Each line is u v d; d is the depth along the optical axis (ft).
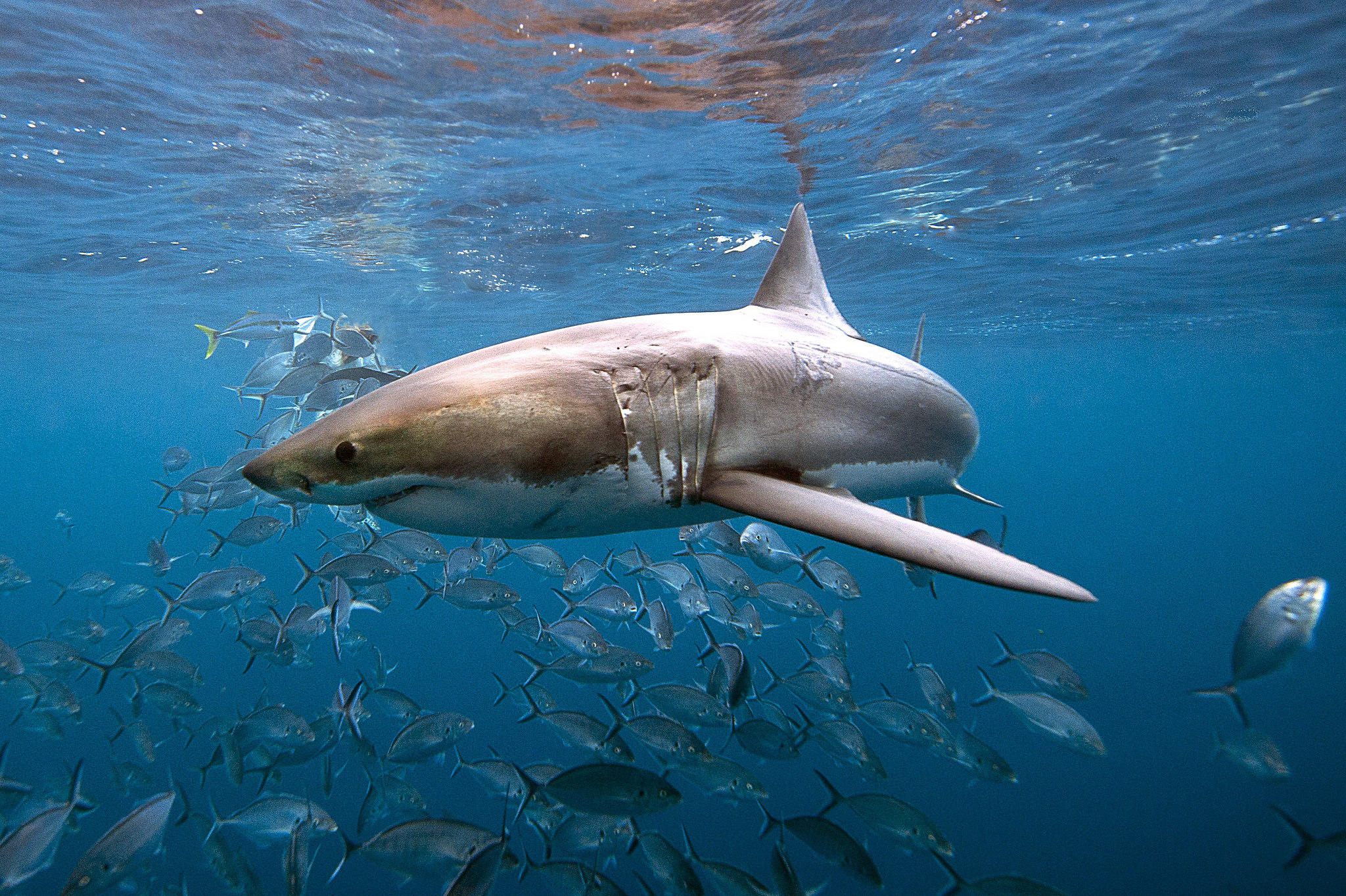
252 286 60.29
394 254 50.44
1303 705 57.93
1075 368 146.72
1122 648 73.00
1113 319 82.07
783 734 17.84
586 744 18.02
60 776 21.86
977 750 19.21
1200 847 37.55
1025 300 69.05
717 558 21.89
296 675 57.36
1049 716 19.33
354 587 21.40
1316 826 39.73
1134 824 40.01
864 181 36.58
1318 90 27.22
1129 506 302.25
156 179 35.45
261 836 17.75
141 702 22.81
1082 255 51.55
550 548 25.03
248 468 8.46
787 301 13.53
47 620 82.48
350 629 26.22
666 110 28.66
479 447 8.48
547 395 8.80
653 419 9.22
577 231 45.06
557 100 27.84
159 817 14.93
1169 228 44.96
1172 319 82.58
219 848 17.61
